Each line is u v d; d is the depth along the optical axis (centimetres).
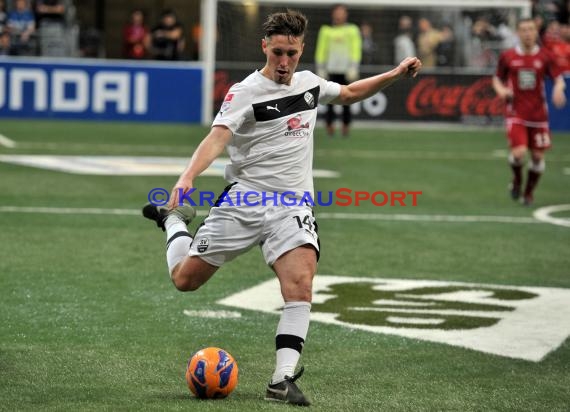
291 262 1319
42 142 4909
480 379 1445
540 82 3259
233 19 6088
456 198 3447
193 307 1856
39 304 1838
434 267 2288
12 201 3116
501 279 2173
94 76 5947
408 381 1427
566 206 3322
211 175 3872
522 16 6209
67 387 1345
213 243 1345
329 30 5347
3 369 1427
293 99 1345
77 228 2656
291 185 1345
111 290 1969
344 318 1806
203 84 5981
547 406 1323
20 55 6303
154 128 5709
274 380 1295
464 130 6134
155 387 1360
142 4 7969
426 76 6238
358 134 5719
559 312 1880
